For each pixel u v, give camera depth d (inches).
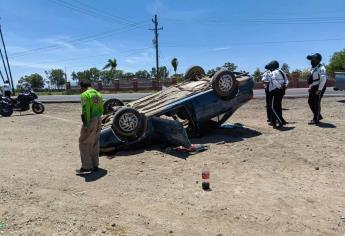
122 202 235.0
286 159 314.3
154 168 301.9
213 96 390.6
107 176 285.4
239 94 405.1
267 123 474.6
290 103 683.4
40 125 573.6
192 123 390.9
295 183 261.0
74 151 375.9
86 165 293.0
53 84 4143.7
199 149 346.6
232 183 263.1
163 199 238.1
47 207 229.1
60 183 272.4
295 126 435.2
